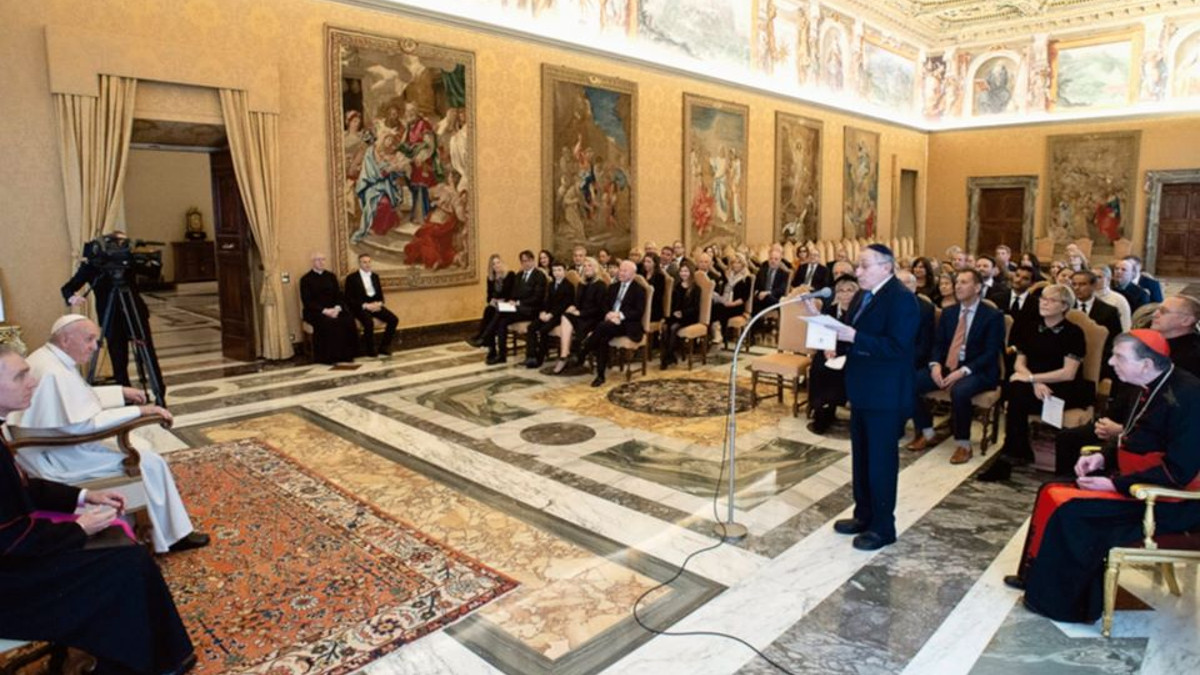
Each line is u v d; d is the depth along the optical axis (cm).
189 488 537
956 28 2144
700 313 984
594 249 1348
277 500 518
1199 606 382
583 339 945
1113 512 361
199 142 950
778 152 1744
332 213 1007
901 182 2345
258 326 986
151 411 417
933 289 914
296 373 921
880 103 2103
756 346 1134
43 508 343
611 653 342
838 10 1884
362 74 1014
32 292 794
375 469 583
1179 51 1873
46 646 333
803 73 1803
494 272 1048
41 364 397
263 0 920
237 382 870
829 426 708
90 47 791
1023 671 328
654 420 729
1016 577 405
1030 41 2094
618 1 1345
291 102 958
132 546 313
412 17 1063
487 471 582
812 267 1155
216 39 887
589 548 450
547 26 1231
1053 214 2112
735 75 1609
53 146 793
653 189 1452
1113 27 1948
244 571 416
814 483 563
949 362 628
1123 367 380
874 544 448
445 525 482
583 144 1306
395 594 394
